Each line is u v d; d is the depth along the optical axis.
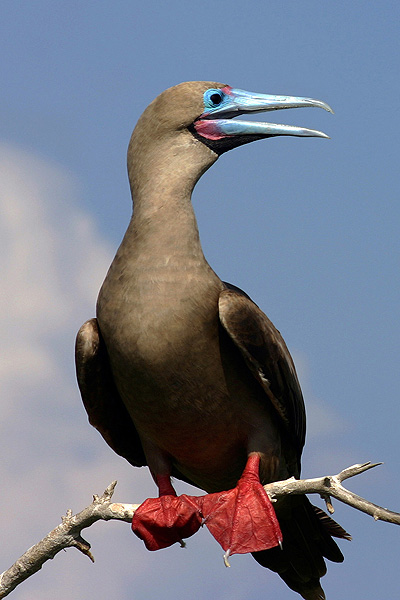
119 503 11.20
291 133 12.73
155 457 12.66
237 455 12.55
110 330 11.69
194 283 11.59
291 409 12.62
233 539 11.20
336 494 9.91
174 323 11.43
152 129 12.30
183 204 11.94
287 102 12.94
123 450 13.70
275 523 11.21
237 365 11.96
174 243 11.65
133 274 11.57
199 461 12.55
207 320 11.64
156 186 11.98
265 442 12.29
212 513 11.51
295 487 10.61
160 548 11.59
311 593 13.94
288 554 13.74
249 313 11.81
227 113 12.70
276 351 12.20
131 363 11.59
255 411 12.23
